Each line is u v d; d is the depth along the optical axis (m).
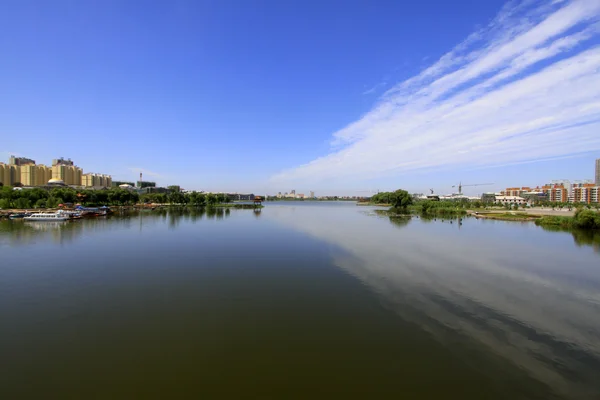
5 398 12.27
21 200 104.50
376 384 13.05
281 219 92.44
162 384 13.12
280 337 17.08
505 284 26.16
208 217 98.94
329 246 43.97
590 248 43.41
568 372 13.83
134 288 25.53
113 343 16.48
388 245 44.78
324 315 19.91
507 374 13.66
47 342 16.61
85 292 24.58
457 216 107.31
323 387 12.91
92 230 62.53
